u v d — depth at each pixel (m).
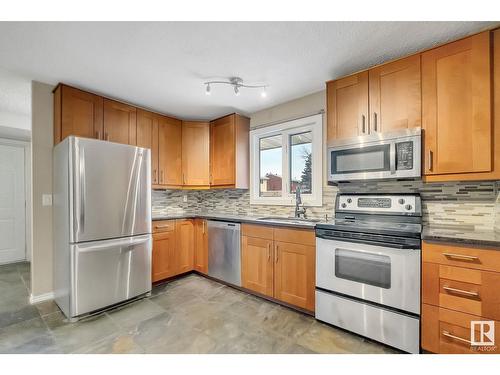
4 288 2.79
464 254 1.42
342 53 1.93
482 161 1.56
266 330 1.94
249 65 2.11
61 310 2.23
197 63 2.07
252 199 3.35
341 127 2.16
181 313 2.23
